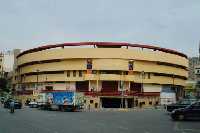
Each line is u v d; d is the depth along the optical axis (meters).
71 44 99.31
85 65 96.69
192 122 34.31
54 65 101.12
